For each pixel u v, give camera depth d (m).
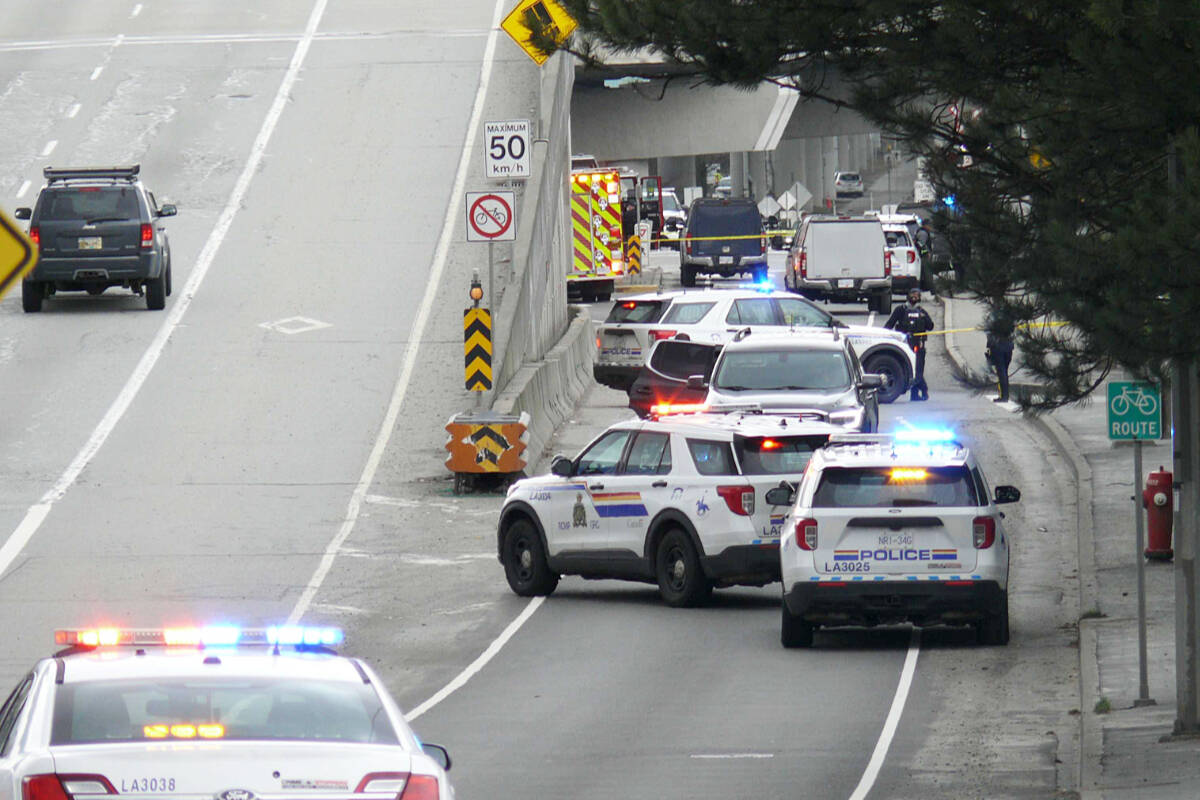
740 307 124.94
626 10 43.78
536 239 127.19
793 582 61.53
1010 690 56.53
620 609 72.62
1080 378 39.88
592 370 141.00
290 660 26.88
